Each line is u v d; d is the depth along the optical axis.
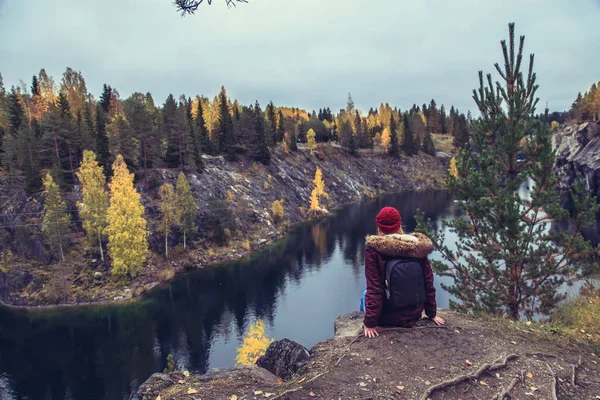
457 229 12.25
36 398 30.48
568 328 6.29
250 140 98.12
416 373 4.25
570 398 4.07
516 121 11.14
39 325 42.03
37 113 88.06
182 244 60.75
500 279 11.08
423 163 151.25
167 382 4.25
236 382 4.23
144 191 65.56
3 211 58.19
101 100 110.19
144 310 44.50
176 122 73.38
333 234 75.62
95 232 54.62
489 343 5.10
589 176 63.50
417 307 5.10
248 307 44.19
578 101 112.69
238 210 72.62
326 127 153.38
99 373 33.25
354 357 4.60
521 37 10.91
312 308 43.41
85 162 55.31
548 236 10.80
